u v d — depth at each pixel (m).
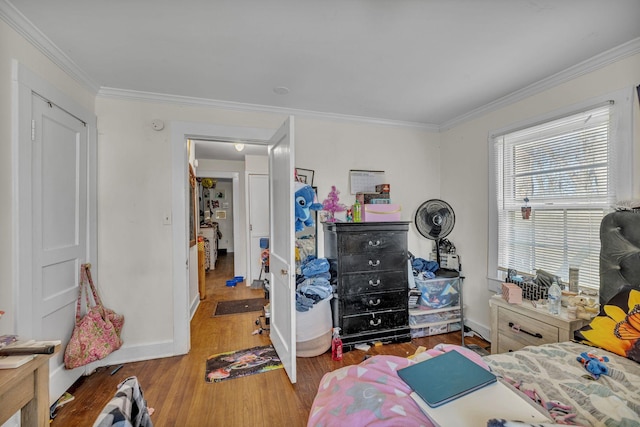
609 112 1.81
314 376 2.09
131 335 2.33
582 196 1.98
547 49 1.75
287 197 2.03
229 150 4.55
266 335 2.83
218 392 1.91
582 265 1.99
